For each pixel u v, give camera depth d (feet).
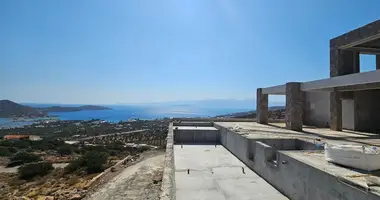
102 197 51.90
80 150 135.03
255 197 17.62
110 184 61.16
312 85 34.55
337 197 11.35
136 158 96.27
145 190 54.44
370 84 31.65
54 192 60.85
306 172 14.28
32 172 83.92
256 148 24.04
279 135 29.63
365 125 38.83
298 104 37.11
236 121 56.54
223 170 25.03
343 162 13.37
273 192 18.42
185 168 25.89
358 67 40.65
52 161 108.17
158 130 298.35
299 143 26.45
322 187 12.57
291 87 37.35
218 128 45.16
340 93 37.35
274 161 20.59
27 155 107.65
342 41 37.91
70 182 69.92
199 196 18.20
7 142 149.69
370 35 32.30
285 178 17.35
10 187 71.61
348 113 39.93
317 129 38.65
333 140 25.67
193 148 37.40
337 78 29.81
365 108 39.27
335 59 39.75
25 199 56.70
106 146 155.53
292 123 36.58
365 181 10.45
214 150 35.83
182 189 19.70
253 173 23.88
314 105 48.32
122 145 170.09
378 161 12.36
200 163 28.02
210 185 20.56
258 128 38.47
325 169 12.78
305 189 14.40
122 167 82.53
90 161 86.02
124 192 53.52
